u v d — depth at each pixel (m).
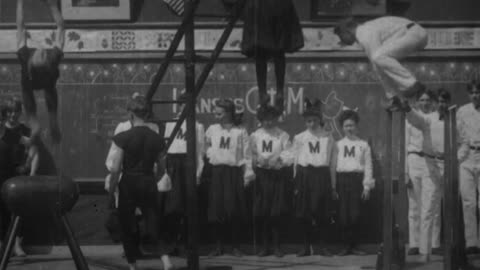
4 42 9.57
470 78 9.66
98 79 9.59
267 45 8.03
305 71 9.62
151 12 9.63
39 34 9.59
